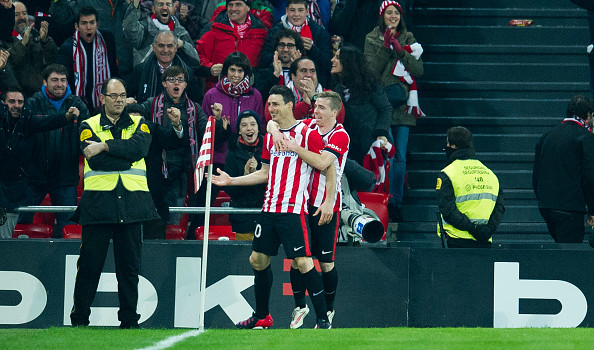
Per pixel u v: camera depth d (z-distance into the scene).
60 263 27.64
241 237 29.19
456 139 27.94
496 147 38.25
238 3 35.72
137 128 25.08
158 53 33.47
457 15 41.34
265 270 24.58
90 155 23.98
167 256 27.61
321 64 35.91
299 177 23.84
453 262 27.72
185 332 22.00
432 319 27.64
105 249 24.81
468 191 27.52
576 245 29.36
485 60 40.44
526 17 41.41
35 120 29.00
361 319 27.55
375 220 25.78
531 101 39.22
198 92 34.44
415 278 27.73
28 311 27.55
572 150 30.03
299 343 19.08
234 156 29.41
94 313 27.47
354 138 32.84
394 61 35.53
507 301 27.69
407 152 36.78
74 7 37.25
